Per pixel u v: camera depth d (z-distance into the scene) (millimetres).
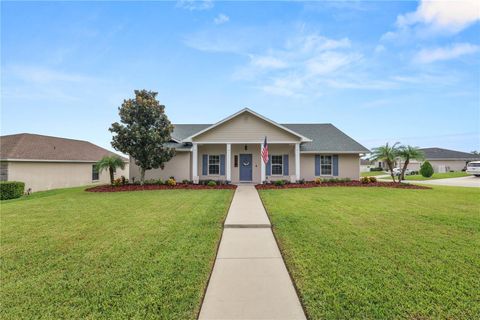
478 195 10922
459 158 37688
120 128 13914
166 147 15352
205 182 15234
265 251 4633
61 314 2736
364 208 7984
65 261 4086
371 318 2627
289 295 3131
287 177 17203
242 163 17516
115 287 3268
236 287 3330
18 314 2740
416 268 3709
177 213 7430
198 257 4211
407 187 14016
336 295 3031
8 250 4594
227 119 15875
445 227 5832
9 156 15219
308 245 4691
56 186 17891
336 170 17141
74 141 22922
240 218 6883
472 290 3102
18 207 8734
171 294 3098
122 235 5398
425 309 2746
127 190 13352
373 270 3660
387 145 15992
